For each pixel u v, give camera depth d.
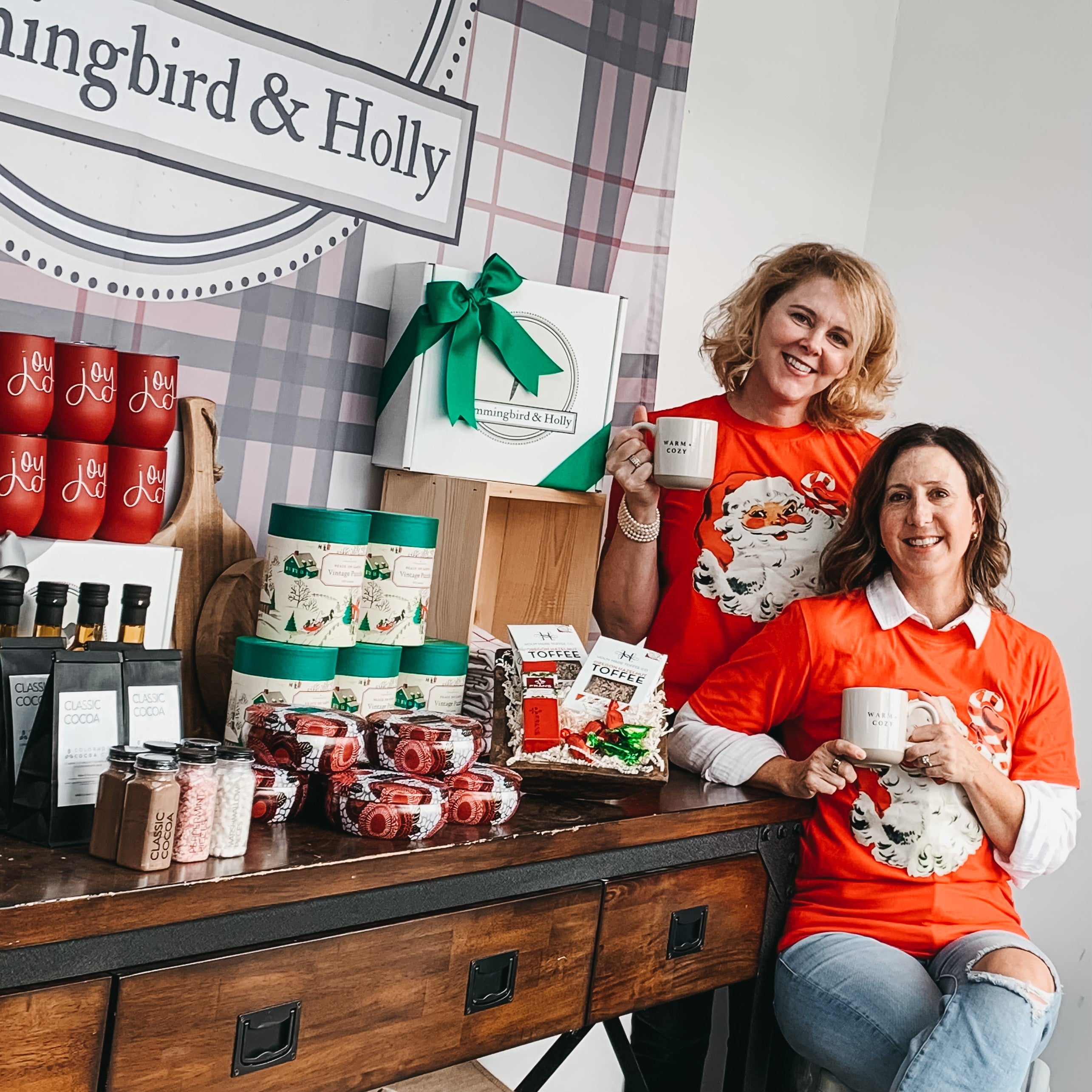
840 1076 1.69
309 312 1.82
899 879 1.75
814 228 2.79
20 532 1.37
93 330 1.61
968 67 2.73
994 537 1.86
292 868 1.17
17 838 1.16
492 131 2.03
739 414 2.06
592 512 2.00
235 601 1.65
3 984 0.98
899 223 2.84
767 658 1.86
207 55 1.66
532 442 1.87
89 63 1.55
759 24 2.58
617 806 1.62
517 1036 1.44
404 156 1.91
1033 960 1.64
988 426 2.60
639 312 2.32
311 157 1.79
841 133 2.81
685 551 2.02
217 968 1.12
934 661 1.82
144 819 1.09
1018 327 2.56
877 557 1.89
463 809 1.40
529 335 1.86
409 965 1.29
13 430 1.37
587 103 2.17
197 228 1.69
